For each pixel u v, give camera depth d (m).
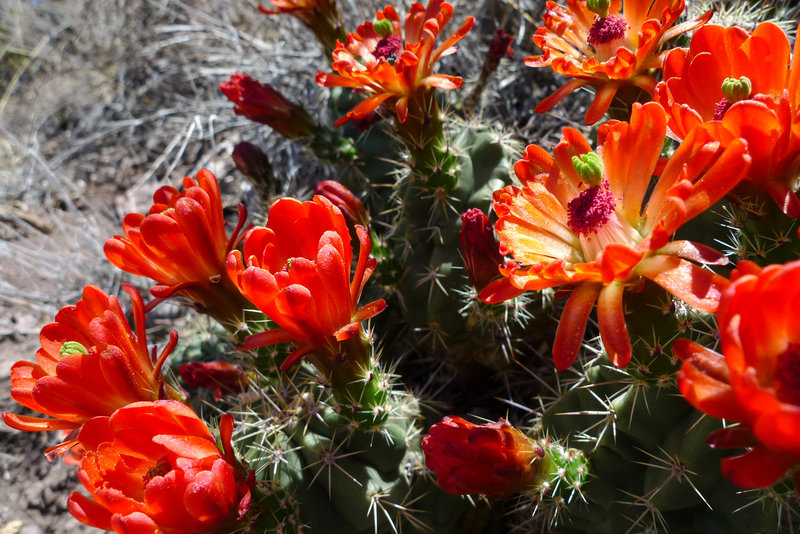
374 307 0.25
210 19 0.54
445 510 0.28
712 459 0.24
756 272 0.20
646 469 0.26
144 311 0.28
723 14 0.32
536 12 0.41
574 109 0.39
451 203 0.32
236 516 0.24
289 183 0.42
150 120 0.54
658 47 0.26
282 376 0.29
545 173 0.24
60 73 0.60
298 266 0.23
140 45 0.59
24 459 0.39
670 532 0.25
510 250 0.23
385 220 0.36
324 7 0.35
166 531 0.23
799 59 0.22
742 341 0.19
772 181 0.23
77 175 0.53
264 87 0.34
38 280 0.48
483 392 0.35
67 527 0.37
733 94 0.23
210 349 0.35
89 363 0.24
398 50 0.30
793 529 0.24
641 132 0.23
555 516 0.27
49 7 0.64
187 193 0.26
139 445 0.23
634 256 0.21
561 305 0.31
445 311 0.31
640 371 0.24
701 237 0.27
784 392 0.20
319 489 0.27
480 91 0.36
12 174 0.54
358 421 0.27
